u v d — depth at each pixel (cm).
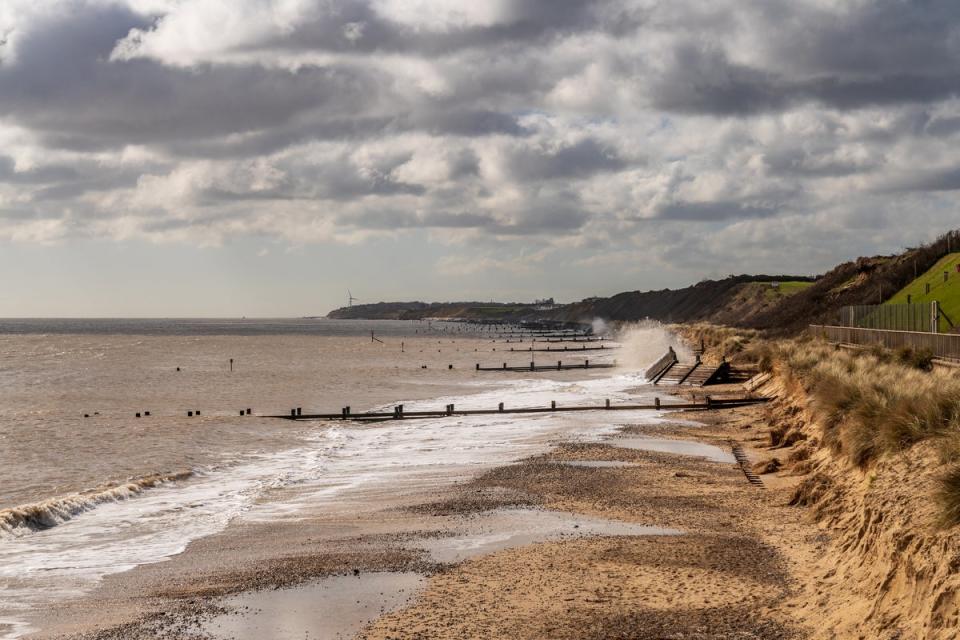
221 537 2072
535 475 2758
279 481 2861
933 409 1628
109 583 1697
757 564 1617
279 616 1448
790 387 4166
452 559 1759
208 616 1462
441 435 4050
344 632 1356
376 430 4375
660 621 1330
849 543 1485
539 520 2100
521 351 15200
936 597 1038
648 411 4834
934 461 1391
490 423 4478
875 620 1147
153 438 4134
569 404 5303
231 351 15638
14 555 1927
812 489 2125
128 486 2680
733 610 1360
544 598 1474
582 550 1784
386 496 2516
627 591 1493
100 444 3931
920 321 4812
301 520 2231
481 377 8812
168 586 1658
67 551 1961
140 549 1970
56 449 3772
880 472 1541
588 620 1354
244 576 1702
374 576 1659
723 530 1919
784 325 10912
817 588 1395
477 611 1423
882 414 1889
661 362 7638
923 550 1130
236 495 2622
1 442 4006
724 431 3841
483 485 2612
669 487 2480
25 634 1405
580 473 2762
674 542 1822
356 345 18725
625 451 3250
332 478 2898
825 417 2505
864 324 5919
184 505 2475
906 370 2861
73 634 1397
